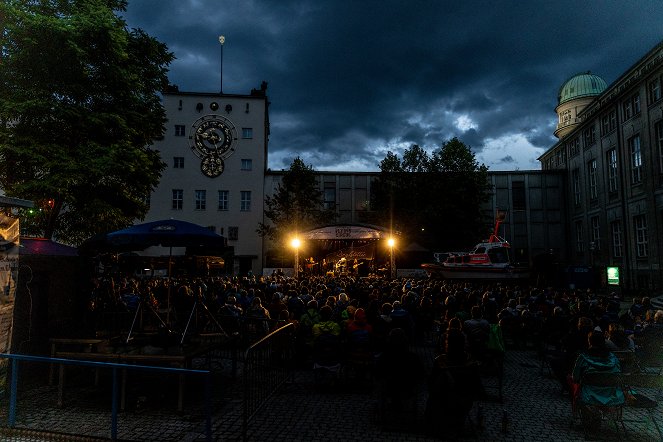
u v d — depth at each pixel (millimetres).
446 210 38219
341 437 6043
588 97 57875
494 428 6527
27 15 15477
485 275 27719
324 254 37312
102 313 10562
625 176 33250
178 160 45781
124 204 19859
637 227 31938
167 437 5918
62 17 16703
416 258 39562
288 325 8742
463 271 28016
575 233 44688
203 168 45719
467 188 39062
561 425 6688
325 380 9133
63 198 16875
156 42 20641
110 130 18594
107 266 20094
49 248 9711
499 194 47688
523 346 13289
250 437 6004
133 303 12078
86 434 5938
